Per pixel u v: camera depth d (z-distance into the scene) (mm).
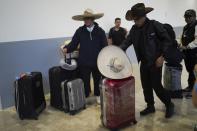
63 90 3102
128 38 2887
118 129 2621
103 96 2586
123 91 2541
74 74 3426
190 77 3604
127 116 2646
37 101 3137
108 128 2646
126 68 2646
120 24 5273
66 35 4281
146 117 2896
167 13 7203
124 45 2889
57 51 4148
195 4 8688
